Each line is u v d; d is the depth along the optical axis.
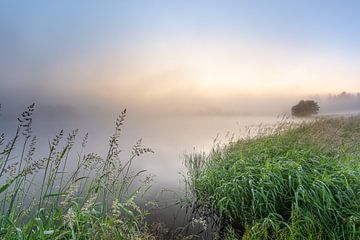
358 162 6.38
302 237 4.27
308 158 6.47
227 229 5.38
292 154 6.82
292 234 4.16
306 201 4.86
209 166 8.97
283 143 8.45
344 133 11.36
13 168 3.57
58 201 4.47
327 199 4.63
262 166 6.09
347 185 4.81
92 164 4.66
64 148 4.06
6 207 3.84
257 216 5.28
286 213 5.16
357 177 5.24
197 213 6.40
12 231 3.39
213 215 6.31
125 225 4.62
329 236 4.28
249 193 5.59
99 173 4.57
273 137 9.53
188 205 6.84
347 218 4.41
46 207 3.98
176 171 10.21
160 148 16.19
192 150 14.73
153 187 8.07
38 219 3.53
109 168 4.56
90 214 4.23
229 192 5.91
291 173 5.55
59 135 3.87
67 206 4.39
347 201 4.83
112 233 4.20
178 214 6.29
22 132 3.41
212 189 6.82
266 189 5.45
